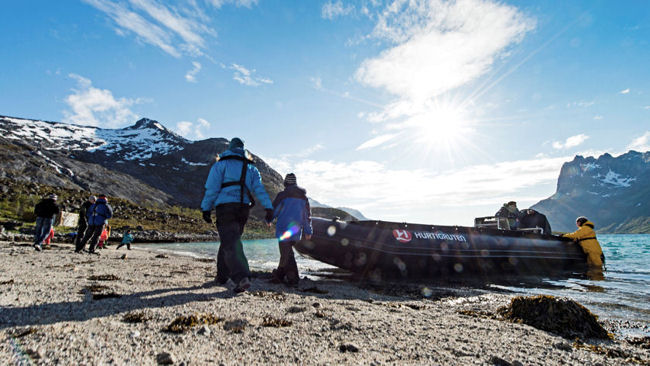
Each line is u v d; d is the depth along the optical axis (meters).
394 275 9.02
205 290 4.68
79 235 11.66
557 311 3.76
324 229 9.08
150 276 5.99
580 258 12.25
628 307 5.36
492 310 4.75
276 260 13.99
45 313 2.82
